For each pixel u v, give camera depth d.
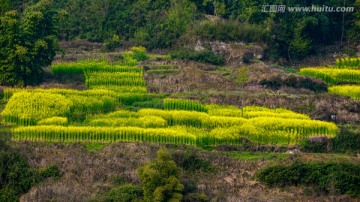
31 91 93.75
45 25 102.25
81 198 73.44
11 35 97.56
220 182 77.94
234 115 91.44
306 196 75.94
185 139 84.81
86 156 81.31
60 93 94.19
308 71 106.50
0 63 97.56
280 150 85.62
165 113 89.75
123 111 91.00
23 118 87.81
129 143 84.31
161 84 101.06
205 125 88.38
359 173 77.56
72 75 103.12
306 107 94.94
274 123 87.12
